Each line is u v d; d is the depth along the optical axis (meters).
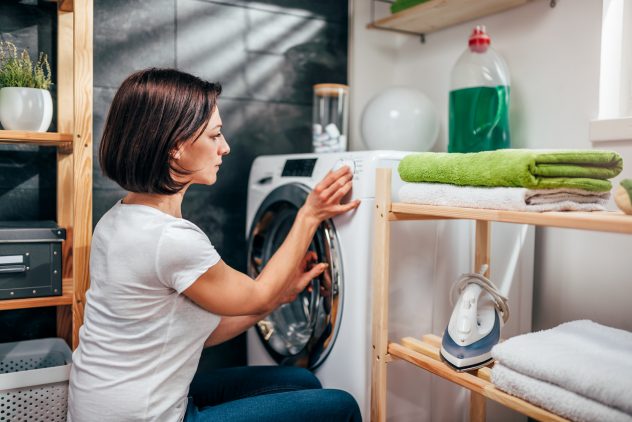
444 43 2.12
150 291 1.01
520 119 1.82
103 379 1.04
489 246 1.51
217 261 1.05
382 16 2.33
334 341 1.48
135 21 1.83
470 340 1.13
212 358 2.04
